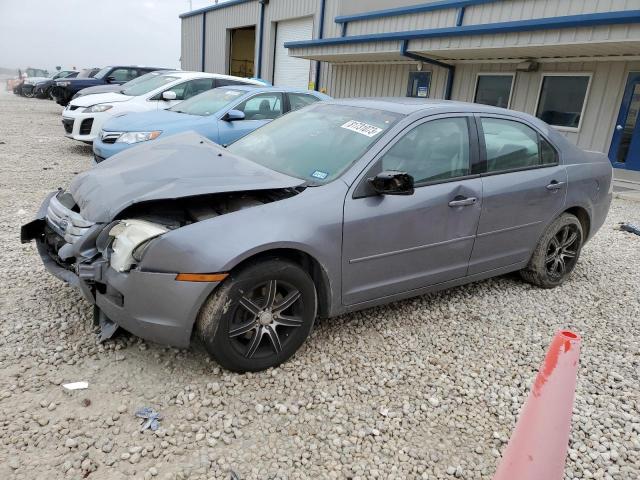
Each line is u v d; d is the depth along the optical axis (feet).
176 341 9.34
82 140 32.19
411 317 13.10
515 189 13.48
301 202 10.18
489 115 13.50
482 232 13.05
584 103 35.81
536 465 5.77
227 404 9.18
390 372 10.64
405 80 49.62
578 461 8.50
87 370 9.77
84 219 10.14
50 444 7.94
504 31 33.22
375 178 10.57
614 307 14.64
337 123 12.64
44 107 74.13
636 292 15.84
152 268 9.07
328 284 10.61
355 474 7.93
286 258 10.05
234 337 9.66
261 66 72.90
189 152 12.12
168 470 7.67
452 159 12.42
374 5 52.90
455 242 12.51
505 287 15.55
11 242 16.20
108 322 10.39
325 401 9.53
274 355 10.21
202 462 7.86
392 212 11.10
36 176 26.25
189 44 94.99
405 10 46.19
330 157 11.54
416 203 11.49
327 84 60.13
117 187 10.44
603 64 34.55
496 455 8.57
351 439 8.62
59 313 11.65
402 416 9.34
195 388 9.50
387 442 8.66
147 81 36.19
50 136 42.37
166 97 31.99
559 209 14.83
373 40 43.55
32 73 129.70
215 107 26.76
